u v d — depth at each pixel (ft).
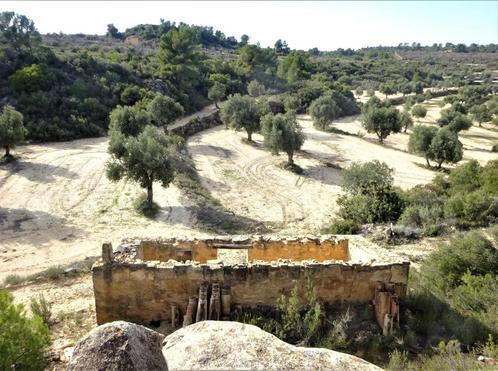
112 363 15.07
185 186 118.93
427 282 51.31
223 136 197.67
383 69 509.35
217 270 43.60
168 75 245.86
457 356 32.83
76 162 133.69
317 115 226.58
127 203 105.50
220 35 560.61
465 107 295.28
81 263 66.13
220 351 17.31
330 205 115.75
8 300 29.78
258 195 122.83
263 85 318.65
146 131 114.21
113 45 392.06
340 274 44.37
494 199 80.48
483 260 52.08
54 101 176.96
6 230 86.28
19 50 207.62
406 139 220.23
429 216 81.20
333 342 39.27
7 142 126.72
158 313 44.57
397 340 39.86
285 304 42.50
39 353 30.42
